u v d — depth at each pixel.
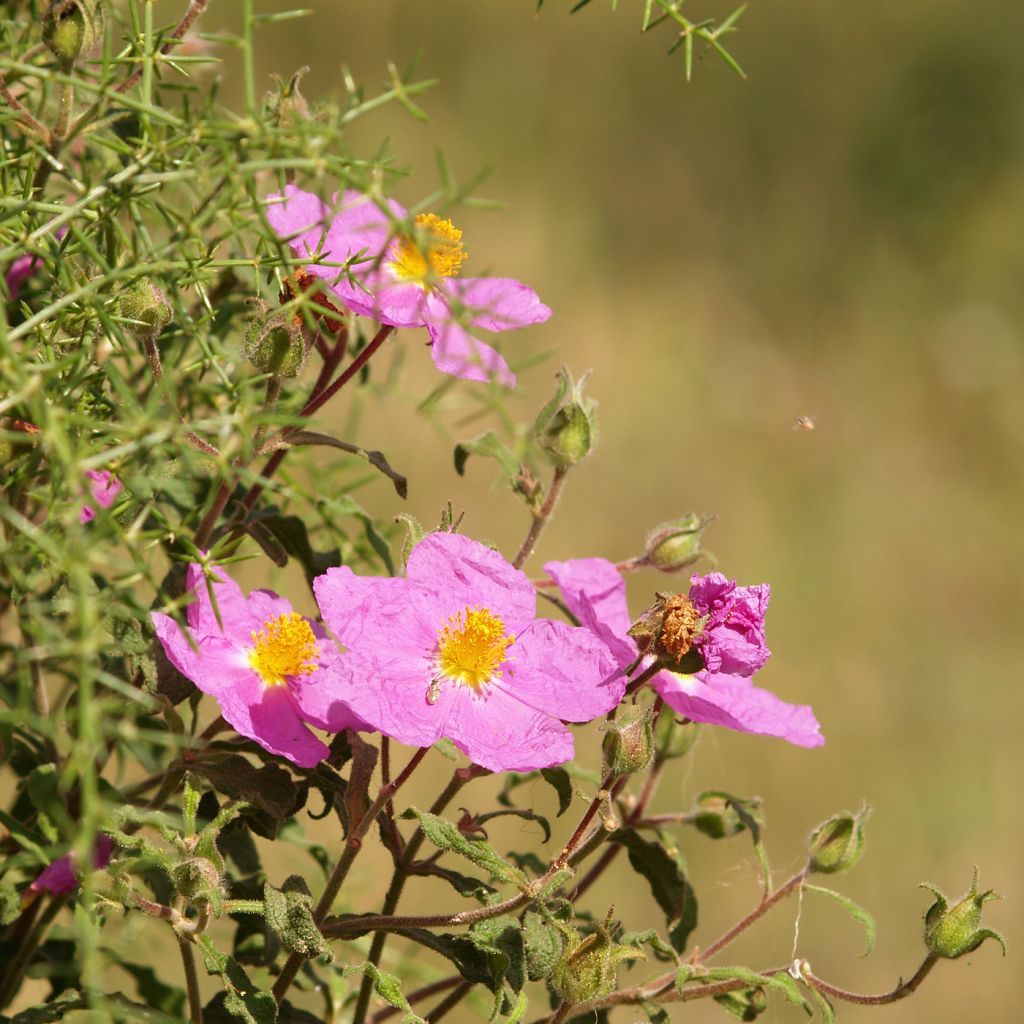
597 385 2.83
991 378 3.12
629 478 2.69
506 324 1.04
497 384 1.00
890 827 2.24
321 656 1.02
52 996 1.06
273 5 2.07
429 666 1.01
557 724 1.01
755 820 1.06
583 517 2.58
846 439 2.97
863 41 3.57
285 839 1.07
